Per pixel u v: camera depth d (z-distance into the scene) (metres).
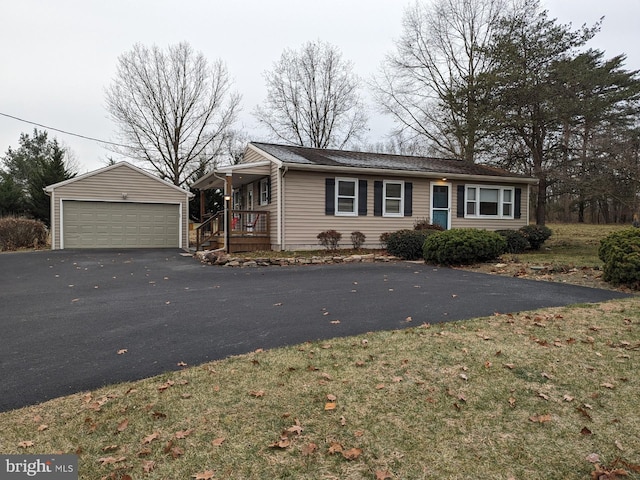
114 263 11.27
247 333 4.52
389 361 3.62
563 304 5.71
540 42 16.12
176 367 3.58
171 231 16.59
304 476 2.15
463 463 2.25
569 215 28.23
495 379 3.26
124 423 2.66
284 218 12.47
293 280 8.16
